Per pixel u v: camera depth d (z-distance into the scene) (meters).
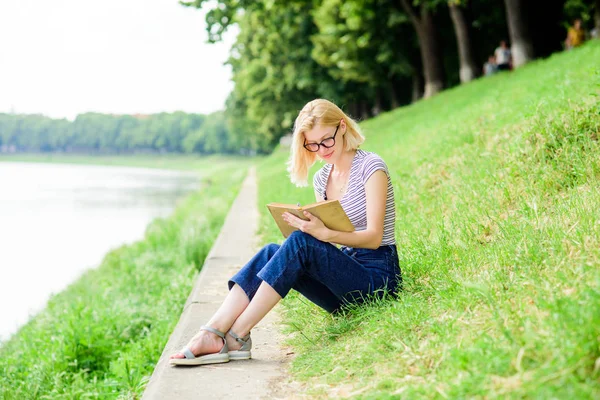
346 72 31.28
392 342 3.14
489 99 10.88
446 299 3.40
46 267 14.65
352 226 3.54
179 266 9.70
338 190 3.87
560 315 2.61
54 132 183.88
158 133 167.00
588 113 5.49
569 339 2.45
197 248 10.05
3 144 185.75
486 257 3.88
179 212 20.80
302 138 3.77
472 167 6.41
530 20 19.59
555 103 6.39
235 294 3.63
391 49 27.91
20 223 23.95
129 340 6.26
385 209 3.68
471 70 23.02
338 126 3.73
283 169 23.31
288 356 3.69
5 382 5.41
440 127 10.73
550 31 19.80
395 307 3.44
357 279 3.62
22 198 36.88
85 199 36.09
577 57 11.33
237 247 8.12
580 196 4.21
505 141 6.53
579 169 4.70
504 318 2.91
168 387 3.22
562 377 2.27
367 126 23.69
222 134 137.50
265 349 3.85
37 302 10.99
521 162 5.48
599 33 18.41
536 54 19.44
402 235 5.48
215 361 3.56
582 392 2.16
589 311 2.51
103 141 176.12
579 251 3.29
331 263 3.55
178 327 4.55
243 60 49.41
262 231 9.12
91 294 9.05
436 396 2.49
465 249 4.25
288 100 43.97
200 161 131.38
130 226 22.72
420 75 29.58
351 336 3.51
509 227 4.21
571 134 5.39
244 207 13.54
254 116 52.88
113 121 177.62
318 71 36.38
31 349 6.24
